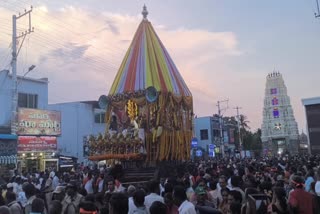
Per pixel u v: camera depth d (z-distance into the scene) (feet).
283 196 22.49
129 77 59.21
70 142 130.52
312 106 168.04
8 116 98.48
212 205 23.89
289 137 296.92
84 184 43.83
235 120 274.16
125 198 17.89
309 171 35.70
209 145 202.39
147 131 54.85
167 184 24.94
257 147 316.60
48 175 60.95
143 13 65.00
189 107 60.85
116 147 54.44
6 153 87.10
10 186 32.73
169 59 62.18
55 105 128.57
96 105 140.77
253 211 19.98
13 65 84.94
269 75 313.32
